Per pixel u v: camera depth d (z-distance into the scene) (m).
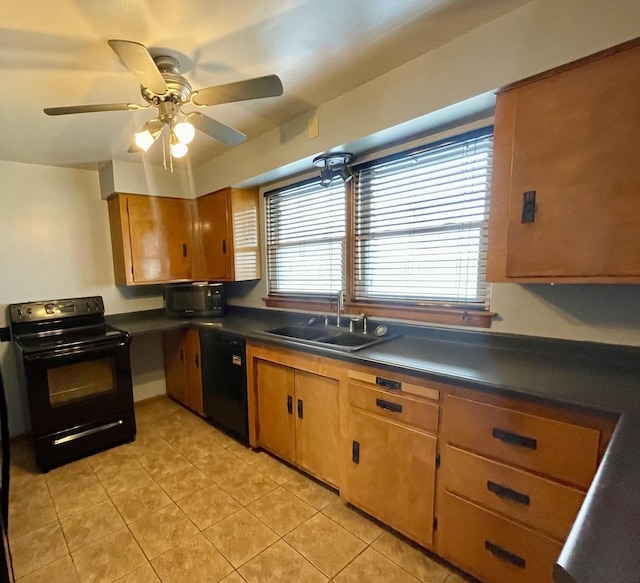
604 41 1.17
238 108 2.11
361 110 1.90
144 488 2.14
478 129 1.75
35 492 2.12
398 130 1.84
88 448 2.52
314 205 2.73
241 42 1.46
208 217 3.25
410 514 1.62
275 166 2.46
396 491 1.66
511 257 1.42
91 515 1.91
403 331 2.21
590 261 1.25
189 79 1.73
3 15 1.21
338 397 1.92
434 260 2.07
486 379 1.34
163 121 1.59
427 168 2.04
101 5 1.19
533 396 1.20
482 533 1.39
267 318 3.14
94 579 1.52
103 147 2.58
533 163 1.34
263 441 2.49
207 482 2.20
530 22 1.31
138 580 1.51
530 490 1.25
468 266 1.93
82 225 3.14
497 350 1.78
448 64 1.54
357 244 2.44
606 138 1.18
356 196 2.40
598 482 0.70
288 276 3.04
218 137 1.85
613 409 1.05
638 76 1.11
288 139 2.33
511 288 1.75
